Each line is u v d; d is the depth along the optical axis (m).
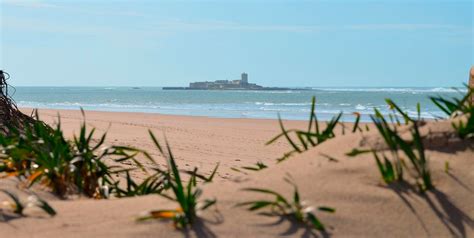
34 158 5.11
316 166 3.98
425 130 4.13
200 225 3.35
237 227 3.33
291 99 82.88
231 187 3.79
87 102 70.62
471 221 3.54
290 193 3.65
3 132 7.80
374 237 3.35
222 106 54.22
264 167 4.85
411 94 113.69
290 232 3.31
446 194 3.68
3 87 8.85
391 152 4.01
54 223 3.51
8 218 3.64
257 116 35.47
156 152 11.93
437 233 3.45
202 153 12.60
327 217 3.44
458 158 3.96
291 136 18.25
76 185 4.66
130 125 21.03
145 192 4.85
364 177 3.81
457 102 4.62
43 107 52.16
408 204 3.60
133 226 3.36
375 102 69.62
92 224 3.45
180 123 25.00
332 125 4.66
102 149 5.05
